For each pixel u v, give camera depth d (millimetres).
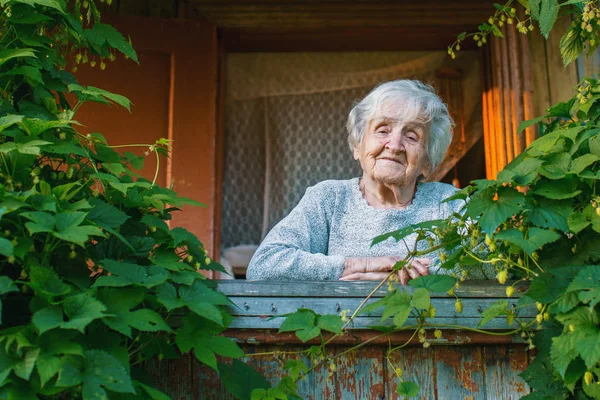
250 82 4559
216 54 4086
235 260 4312
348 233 2400
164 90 3947
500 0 4113
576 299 1658
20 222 1663
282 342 1946
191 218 3836
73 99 3785
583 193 1841
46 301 1570
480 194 1809
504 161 4016
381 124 2402
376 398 1929
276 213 4457
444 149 2502
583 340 1617
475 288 1952
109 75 3887
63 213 1645
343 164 4527
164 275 1730
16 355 1511
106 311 1641
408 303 1812
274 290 1963
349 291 1964
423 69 4531
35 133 1751
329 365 1938
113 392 1641
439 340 1926
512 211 1742
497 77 4113
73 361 1509
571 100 2080
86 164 1964
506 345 1957
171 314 1901
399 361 1947
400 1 4141
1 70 1926
